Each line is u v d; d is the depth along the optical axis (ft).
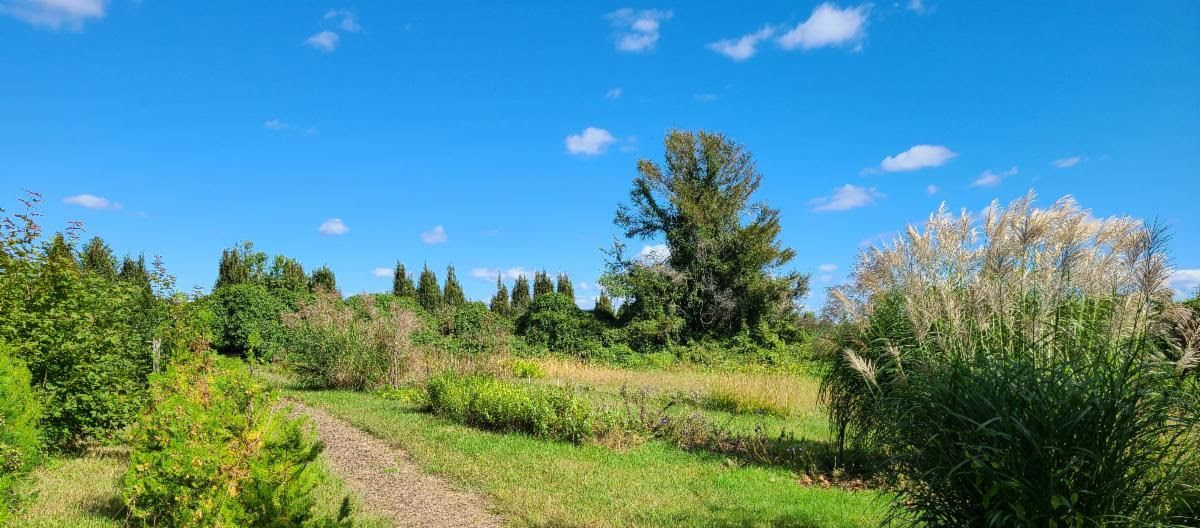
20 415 19.76
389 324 59.62
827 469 28.04
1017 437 12.90
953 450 13.87
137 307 35.96
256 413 16.49
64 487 23.18
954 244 18.21
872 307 23.04
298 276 116.78
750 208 118.73
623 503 23.18
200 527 15.15
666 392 55.88
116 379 29.73
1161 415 12.67
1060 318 16.39
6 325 26.58
